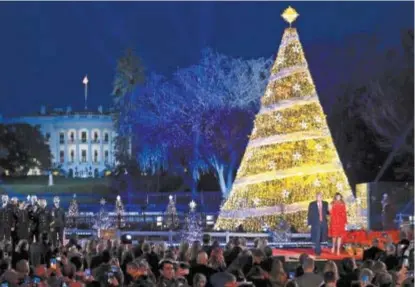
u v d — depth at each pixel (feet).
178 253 64.75
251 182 107.65
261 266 52.75
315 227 87.81
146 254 59.77
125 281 54.49
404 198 156.56
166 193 259.39
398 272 53.26
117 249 64.95
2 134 467.11
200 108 265.13
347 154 219.82
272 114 107.45
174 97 271.49
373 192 144.66
